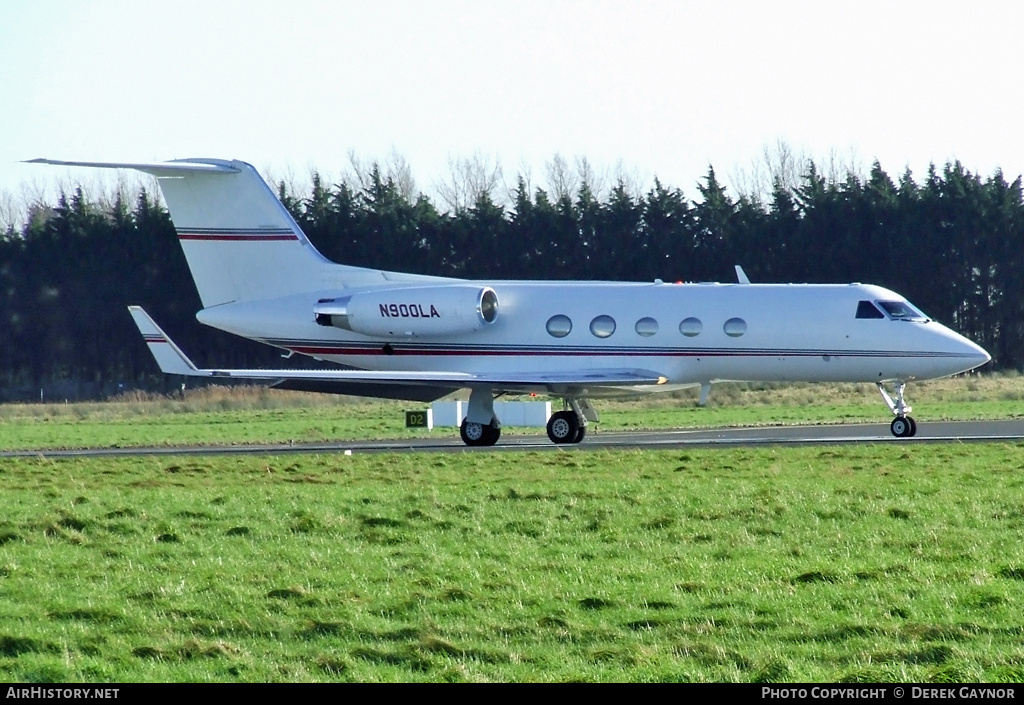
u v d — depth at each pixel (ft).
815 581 162.20
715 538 196.44
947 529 199.31
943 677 119.14
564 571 173.17
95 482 302.66
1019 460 293.02
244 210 424.05
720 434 427.74
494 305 402.72
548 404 490.49
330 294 418.72
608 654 130.72
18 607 154.61
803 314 380.58
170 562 184.44
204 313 426.51
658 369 390.21
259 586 166.30
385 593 160.56
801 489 245.24
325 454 354.95
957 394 650.02
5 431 571.28
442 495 246.47
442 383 381.60
